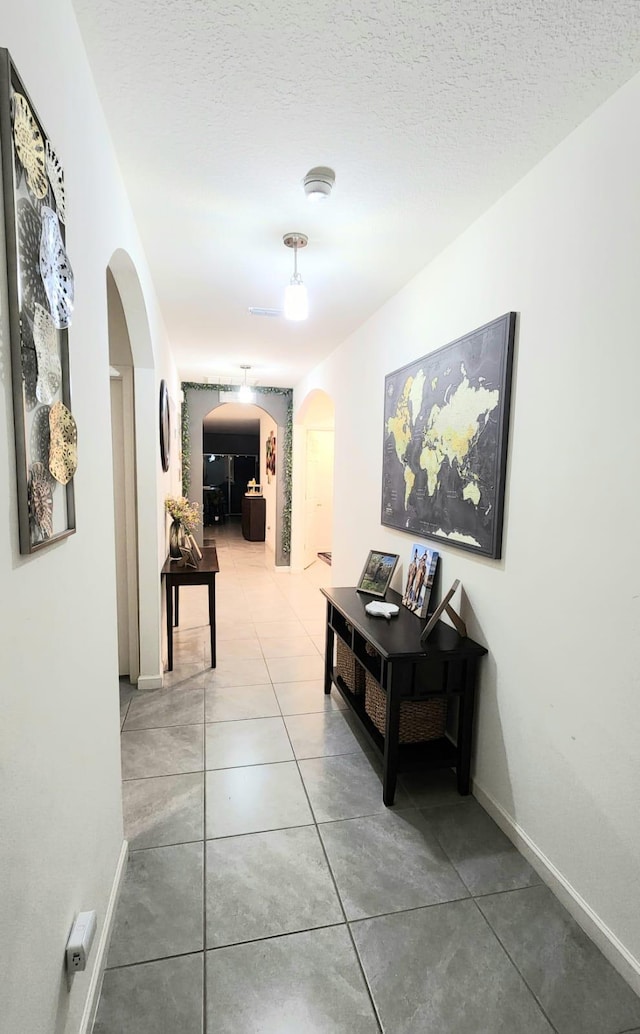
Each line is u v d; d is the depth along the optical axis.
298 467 6.33
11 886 0.72
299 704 2.77
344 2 1.05
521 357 1.67
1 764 0.69
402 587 2.69
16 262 0.71
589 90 1.28
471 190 1.76
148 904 1.47
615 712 1.31
